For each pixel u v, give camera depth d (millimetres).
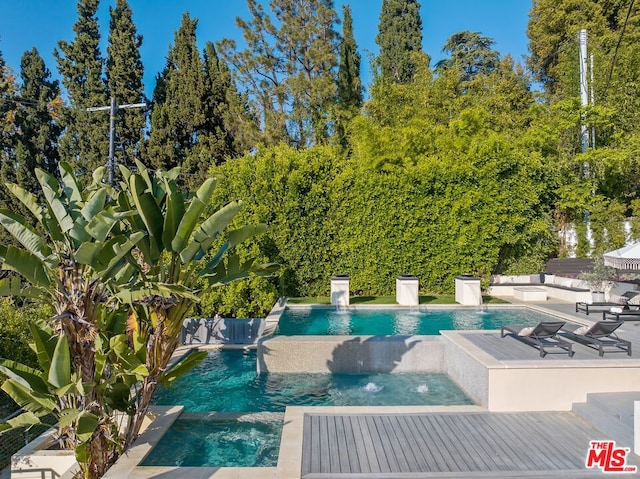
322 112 22484
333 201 15336
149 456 5035
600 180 17812
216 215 4641
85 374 4293
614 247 16672
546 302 13203
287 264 15094
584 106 16703
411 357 8320
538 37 25719
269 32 22438
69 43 24141
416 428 5191
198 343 10477
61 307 4215
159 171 5539
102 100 23516
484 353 6598
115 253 4160
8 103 24453
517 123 22375
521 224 15328
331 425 5266
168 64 27219
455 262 15211
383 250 15305
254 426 5871
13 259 3811
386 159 17250
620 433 4840
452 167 15156
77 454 4027
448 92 22875
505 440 4871
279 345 8438
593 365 5840
